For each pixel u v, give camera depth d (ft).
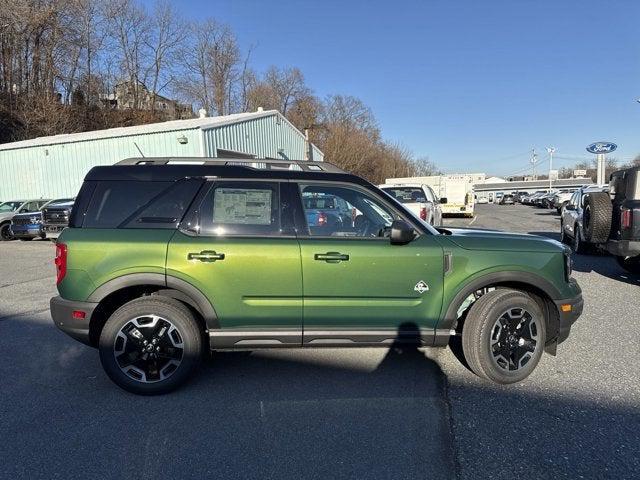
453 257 12.80
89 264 12.25
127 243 12.32
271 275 12.41
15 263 37.17
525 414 11.48
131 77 156.87
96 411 11.83
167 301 12.58
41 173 67.36
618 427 10.83
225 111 183.62
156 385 12.56
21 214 55.16
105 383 13.53
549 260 13.12
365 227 13.26
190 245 12.34
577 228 38.01
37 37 115.65
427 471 9.26
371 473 9.21
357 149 172.55
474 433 10.63
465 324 13.29
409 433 10.66
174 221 12.67
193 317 12.74
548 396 12.44
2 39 108.06
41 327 19.08
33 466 9.52
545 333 13.48
